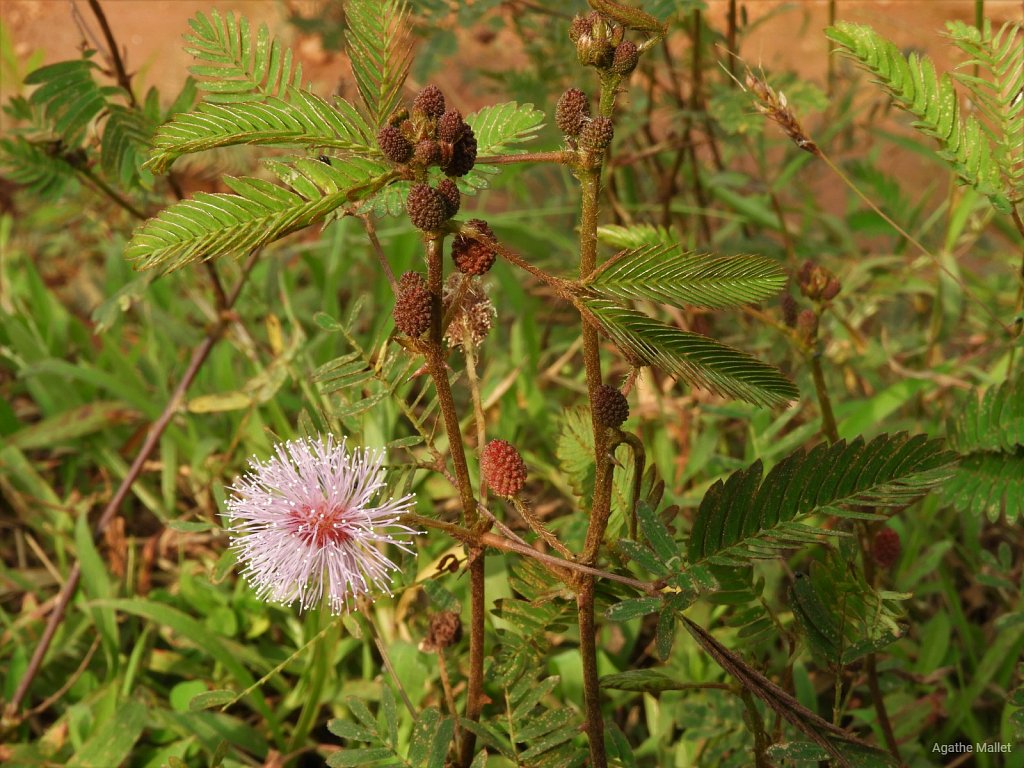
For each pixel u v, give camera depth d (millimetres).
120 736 260
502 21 365
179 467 354
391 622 277
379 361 187
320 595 175
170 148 144
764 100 204
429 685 267
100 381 352
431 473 308
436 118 147
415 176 148
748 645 197
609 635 284
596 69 148
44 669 298
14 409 397
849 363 343
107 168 283
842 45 193
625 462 196
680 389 347
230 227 137
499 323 394
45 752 265
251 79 170
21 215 470
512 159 150
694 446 311
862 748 164
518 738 188
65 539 325
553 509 337
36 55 403
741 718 232
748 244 381
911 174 495
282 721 283
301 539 170
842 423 312
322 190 142
